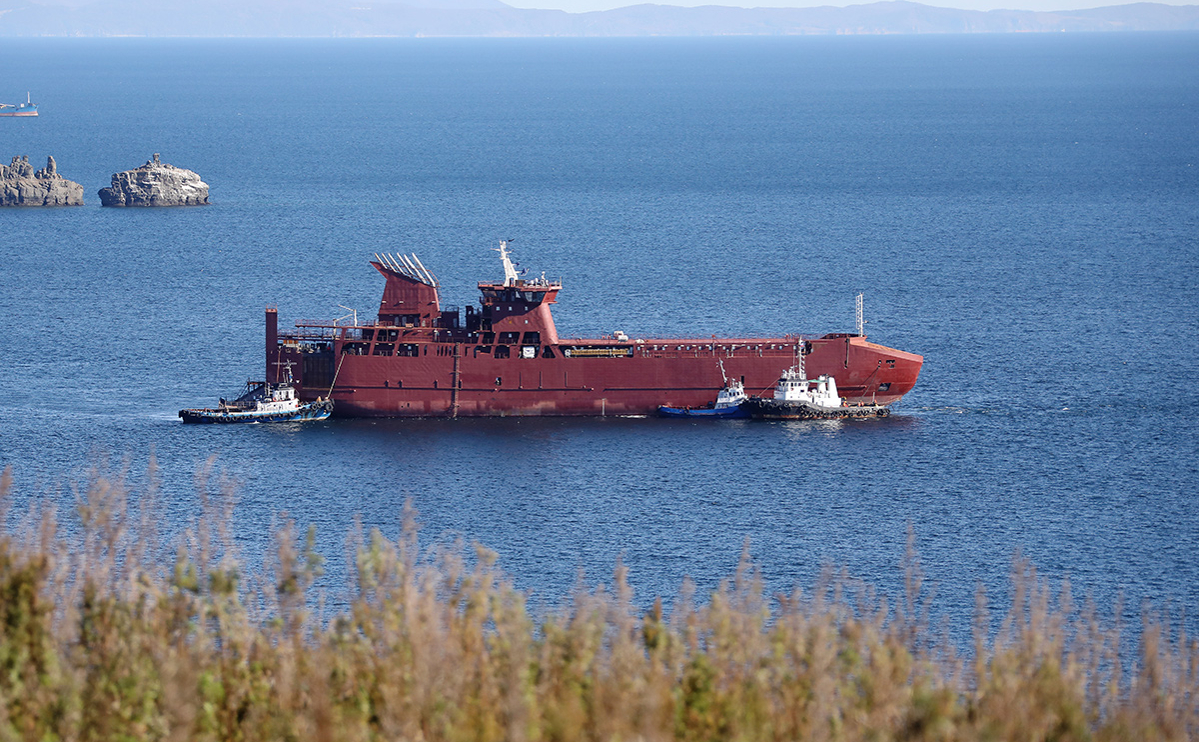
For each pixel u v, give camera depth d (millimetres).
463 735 73562
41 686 77062
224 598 85375
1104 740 82062
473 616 82438
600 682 78188
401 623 84000
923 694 78875
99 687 77500
